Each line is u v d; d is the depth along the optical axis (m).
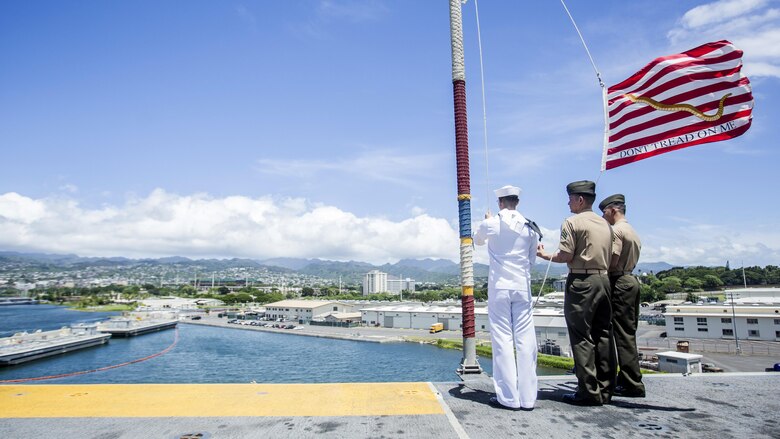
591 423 3.09
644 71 4.36
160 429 3.04
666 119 4.19
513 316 3.65
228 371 48.31
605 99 4.53
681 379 4.54
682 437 2.77
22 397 3.97
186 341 75.62
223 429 3.03
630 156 4.32
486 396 3.87
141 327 87.81
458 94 4.98
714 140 3.99
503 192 3.89
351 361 54.00
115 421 3.24
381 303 136.00
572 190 3.83
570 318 3.68
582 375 3.56
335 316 100.88
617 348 3.90
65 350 62.38
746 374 4.77
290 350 63.72
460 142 4.88
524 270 3.69
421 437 2.81
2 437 2.90
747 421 3.11
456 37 5.10
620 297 3.90
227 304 176.88
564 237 3.69
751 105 3.91
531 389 3.46
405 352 60.94
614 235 3.96
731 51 4.02
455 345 64.00
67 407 3.63
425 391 4.09
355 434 2.88
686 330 58.94
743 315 55.22
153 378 44.75
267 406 3.60
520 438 2.77
